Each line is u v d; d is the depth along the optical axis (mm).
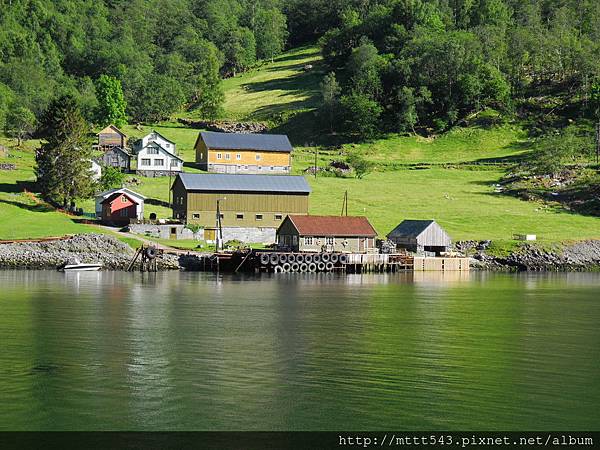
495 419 33531
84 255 99938
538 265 112438
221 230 116000
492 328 55188
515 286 86875
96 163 141375
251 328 53781
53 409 34312
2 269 96250
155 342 48250
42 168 124312
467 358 44531
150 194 136750
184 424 32594
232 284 84000
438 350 46719
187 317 58531
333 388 37781
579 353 46281
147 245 103062
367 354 45281
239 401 35688
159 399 35812
